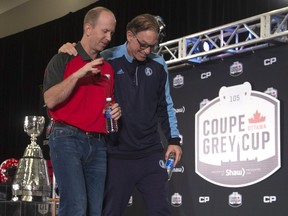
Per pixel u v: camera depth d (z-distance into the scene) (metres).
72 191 2.50
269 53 3.83
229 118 4.00
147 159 2.89
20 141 7.99
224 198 3.96
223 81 4.09
